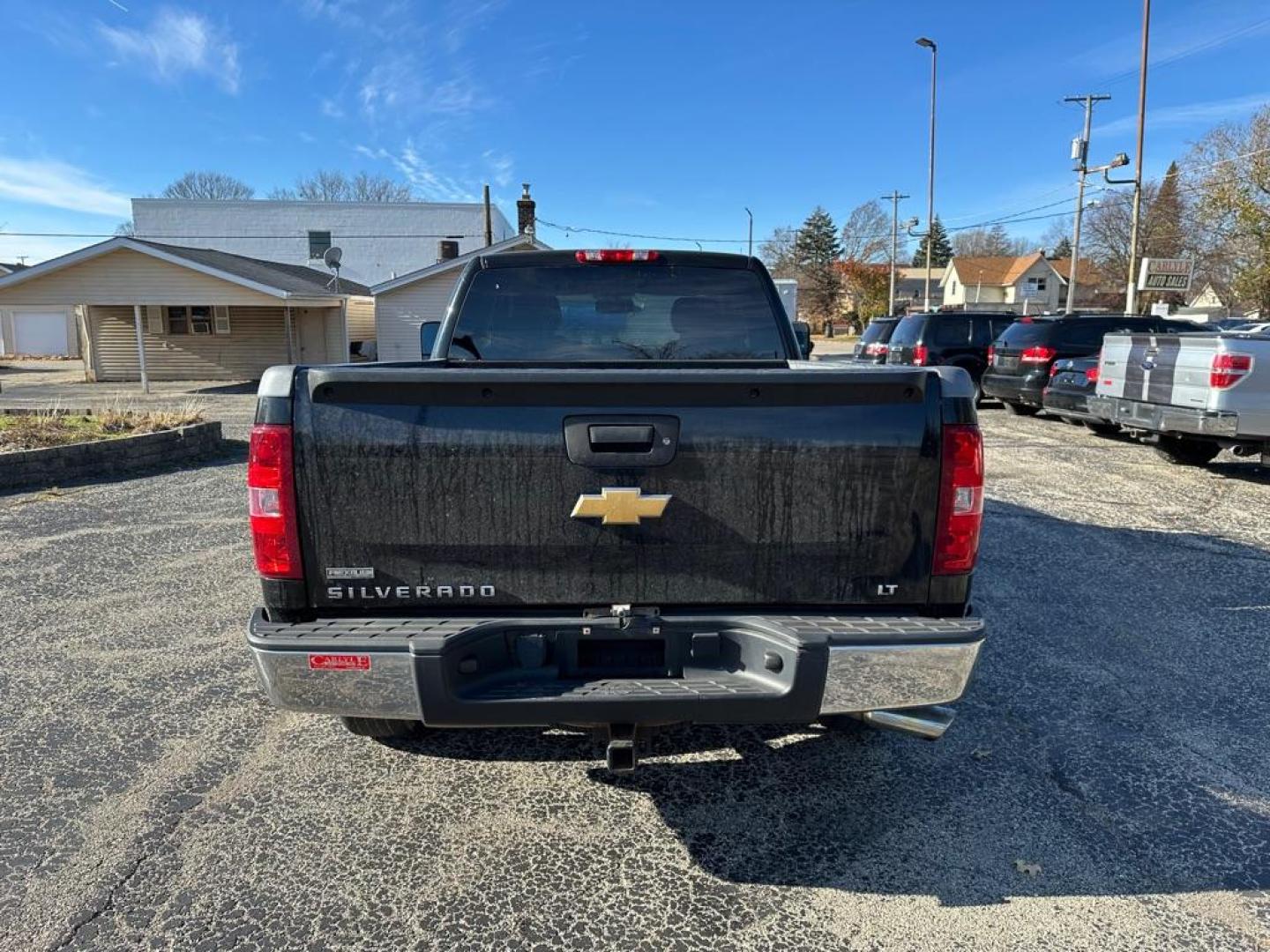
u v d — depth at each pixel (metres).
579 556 2.37
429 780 3.05
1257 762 3.16
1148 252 52.53
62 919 2.30
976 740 3.33
